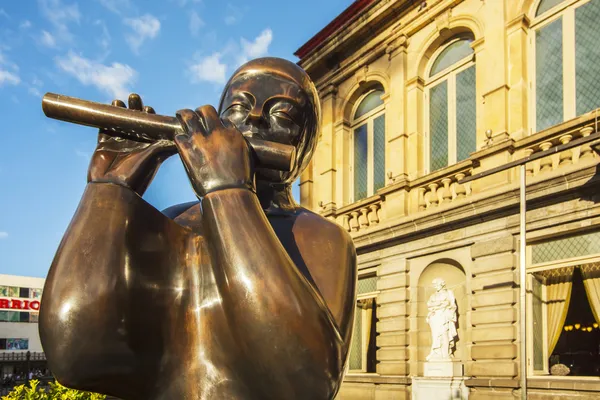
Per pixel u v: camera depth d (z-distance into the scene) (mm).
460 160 10945
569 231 8406
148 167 1033
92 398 3605
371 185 13008
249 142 1036
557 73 9430
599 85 8828
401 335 10719
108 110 1043
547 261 8797
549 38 9641
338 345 930
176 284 1014
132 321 945
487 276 9250
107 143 1076
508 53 9992
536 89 9695
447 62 11586
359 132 13625
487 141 9773
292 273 898
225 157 953
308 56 14641
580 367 8375
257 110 1138
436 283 10094
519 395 8398
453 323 9859
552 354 8773
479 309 9281
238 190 938
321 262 1086
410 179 11516
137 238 976
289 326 855
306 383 874
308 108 1217
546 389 8156
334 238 1131
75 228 957
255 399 933
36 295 50219
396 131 11945
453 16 11164
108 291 912
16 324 48344
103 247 934
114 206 968
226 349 952
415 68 11891
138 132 1042
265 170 1153
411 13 12031
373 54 12852
